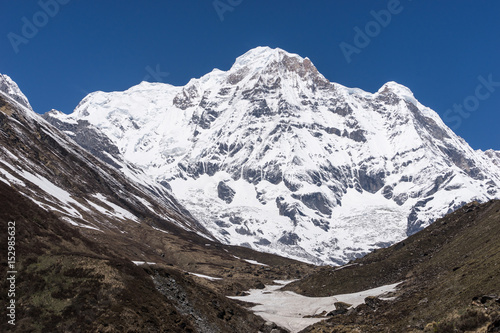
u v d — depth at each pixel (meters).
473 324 67.25
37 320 71.62
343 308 114.62
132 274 87.81
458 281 89.31
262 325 101.94
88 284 79.38
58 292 76.75
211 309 95.62
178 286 95.75
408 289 113.06
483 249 104.75
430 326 73.44
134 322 75.12
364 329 88.56
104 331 71.50
